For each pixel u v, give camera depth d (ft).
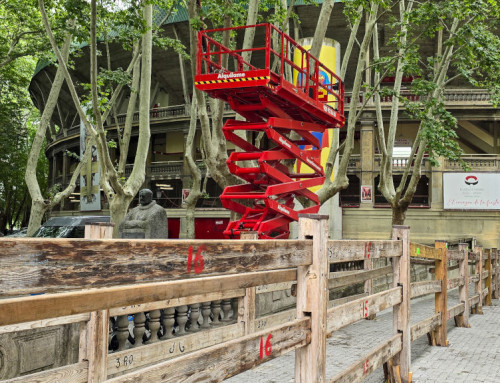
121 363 14.38
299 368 11.05
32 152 65.00
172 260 6.90
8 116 114.93
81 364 12.49
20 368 13.64
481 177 105.91
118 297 6.11
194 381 7.42
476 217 107.14
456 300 46.14
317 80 38.55
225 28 35.91
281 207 36.70
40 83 136.77
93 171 96.32
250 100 35.88
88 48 117.91
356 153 126.11
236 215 46.19
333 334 29.71
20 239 5.00
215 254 7.77
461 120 115.34
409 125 121.19
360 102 111.34
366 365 14.69
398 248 18.42
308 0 45.27
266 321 23.54
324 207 109.29
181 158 136.26
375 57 65.92
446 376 19.85
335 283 21.31
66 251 5.45
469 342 26.91
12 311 4.98
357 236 111.24
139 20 41.04
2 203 159.94
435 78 58.44
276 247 9.51
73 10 40.96
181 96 139.23
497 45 49.16
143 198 36.27
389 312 39.09
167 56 121.60
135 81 61.57
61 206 141.08
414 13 48.96
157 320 18.19
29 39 73.26
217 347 8.00
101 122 46.34
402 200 68.69
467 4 46.91
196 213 119.85
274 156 35.96
